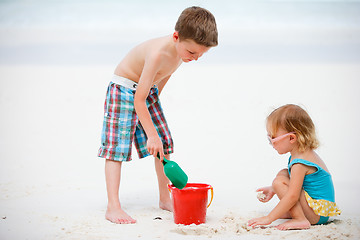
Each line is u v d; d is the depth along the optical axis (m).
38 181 3.78
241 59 11.23
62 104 7.59
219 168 4.20
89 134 5.78
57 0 19.06
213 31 2.74
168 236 2.48
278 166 4.25
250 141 5.22
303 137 2.65
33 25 16.03
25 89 8.72
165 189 3.13
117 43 13.54
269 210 3.00
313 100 7.29
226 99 7.54
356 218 2.78
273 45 13.01
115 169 2.94
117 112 2.98
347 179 3.78
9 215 2.87
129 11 18.00
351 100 7.27
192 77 9.34
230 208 3.06
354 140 5.17
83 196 3.37
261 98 7.53
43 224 2.69
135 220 2.77
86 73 10.10
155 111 3.16
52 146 5.17
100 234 2.51
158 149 2.76
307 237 2.40
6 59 11.66
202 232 2.53
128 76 3.02
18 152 4.88
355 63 10.52
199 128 5.88
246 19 17.16
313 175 2.62
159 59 2.83
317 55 11.58
